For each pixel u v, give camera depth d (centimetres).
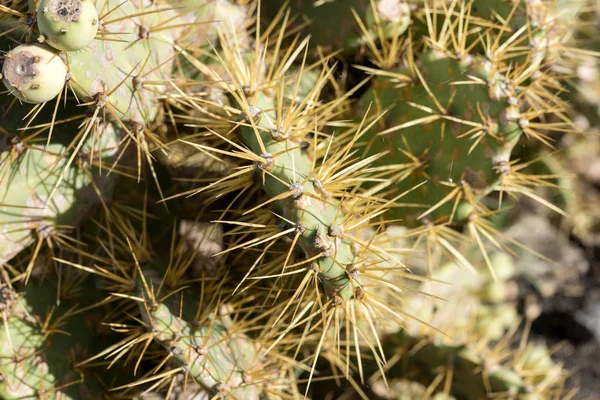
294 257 94
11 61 83
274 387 99
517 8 102
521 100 105
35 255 95
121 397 101
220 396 93
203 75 100
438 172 99
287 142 91
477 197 98
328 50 107
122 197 103
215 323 98
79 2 82
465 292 130
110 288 98
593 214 151
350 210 91
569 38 123
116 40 89
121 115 92
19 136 92
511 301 145
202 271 101
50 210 94
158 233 105
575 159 149
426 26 108
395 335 109
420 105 100
